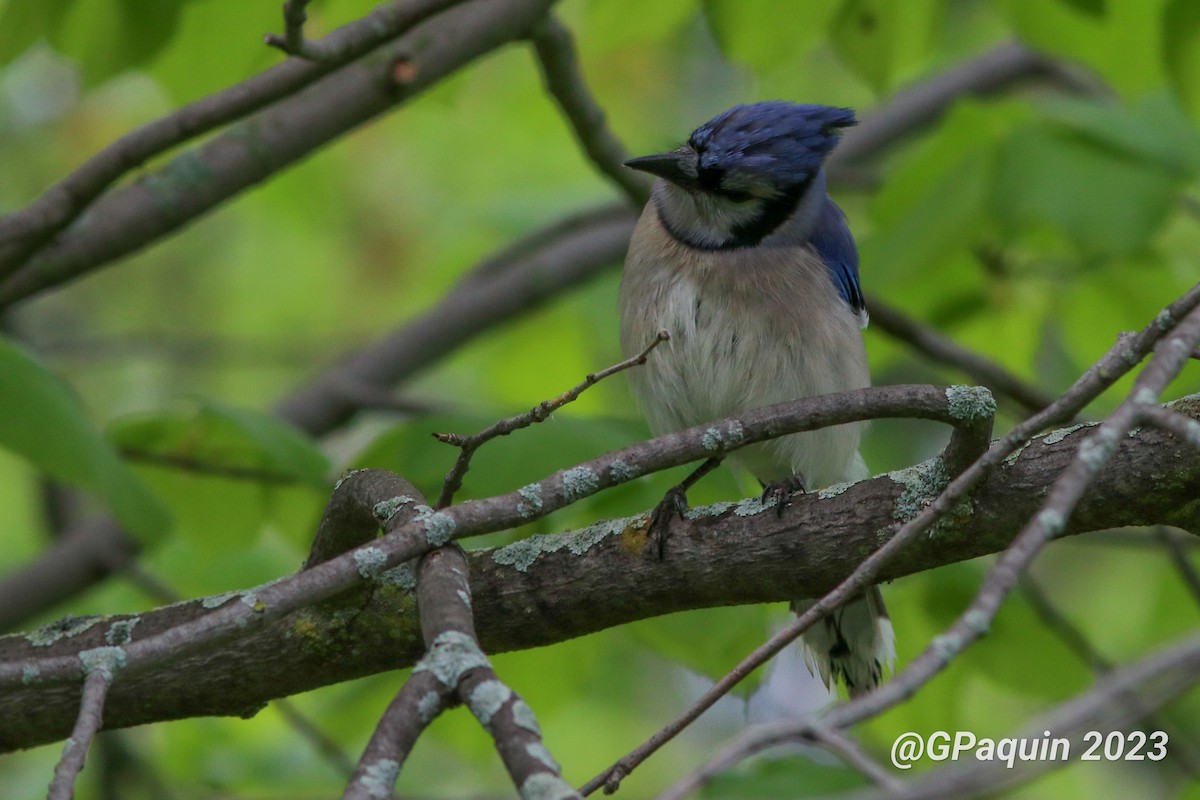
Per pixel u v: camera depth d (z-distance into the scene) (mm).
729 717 16531
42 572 11234
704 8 10188
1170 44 9820
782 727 5664
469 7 8977
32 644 7082
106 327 17156
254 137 8875
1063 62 14000
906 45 10484
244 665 6992
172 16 9250
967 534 6367
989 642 10797
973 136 10844
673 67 16234
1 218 7805
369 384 12805
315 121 8883
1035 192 10328
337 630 6910
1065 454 6254
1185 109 10125
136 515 8758
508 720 4551
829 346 9008
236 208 15445
